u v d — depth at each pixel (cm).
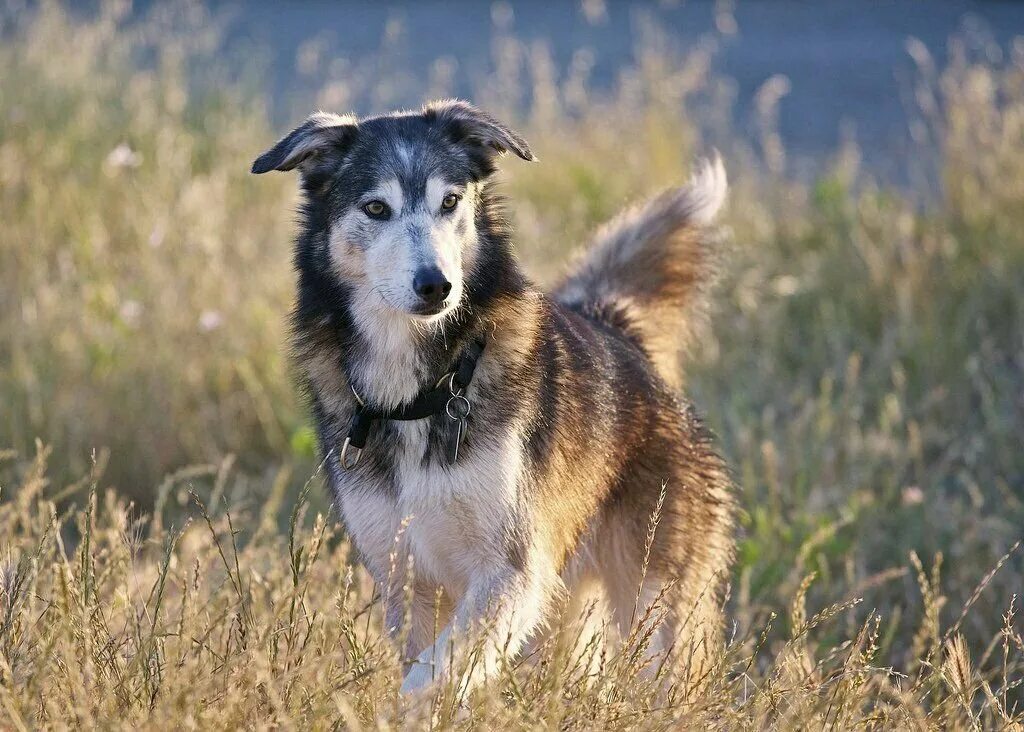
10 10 2297
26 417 1130
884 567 998
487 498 716
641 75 2016
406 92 2431
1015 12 3138
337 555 750
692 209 959
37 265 1371
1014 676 848
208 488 1108
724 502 898
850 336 1356
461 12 3369
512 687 613
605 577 858
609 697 635
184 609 639
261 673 573
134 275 1354
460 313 732
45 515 785
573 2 3522
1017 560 985
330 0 3519
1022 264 1419
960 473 1111
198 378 1210
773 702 670
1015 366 1291
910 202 1647
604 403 800
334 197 771
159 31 2231
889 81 2605
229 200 1585
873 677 698
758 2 3447
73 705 587
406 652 740
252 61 2328
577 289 941
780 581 947
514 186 1758
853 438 1116
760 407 1251
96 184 1555
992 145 1592
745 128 2302
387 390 726
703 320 991
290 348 798
